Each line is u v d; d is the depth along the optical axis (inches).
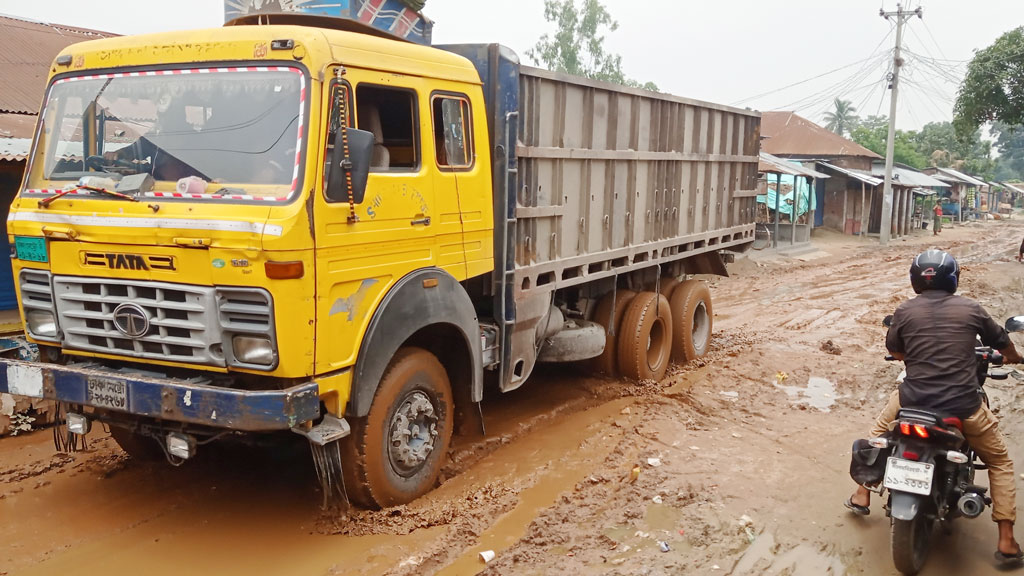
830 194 1350.9
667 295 343.6
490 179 216.2
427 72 190.7
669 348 328.2
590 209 267.1
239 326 154.2
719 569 163.9
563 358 275.1
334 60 161.6
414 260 187.3
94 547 173.3
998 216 2166.6
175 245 155.3
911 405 163.8
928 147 2778.1
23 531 179.9
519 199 227.3
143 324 162.2
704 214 355.9
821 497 199.8
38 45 422.6
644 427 254.2
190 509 193.5
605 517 188.2
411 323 183.5
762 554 170.7
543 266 239.6
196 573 162.4
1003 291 628.7
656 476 211.9
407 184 183.0
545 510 192.1
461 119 205.0
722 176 370.3
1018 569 164.7
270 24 191.3
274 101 160.1
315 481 211.5
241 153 160.4
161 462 223.0
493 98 216.8
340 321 165.2
